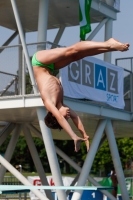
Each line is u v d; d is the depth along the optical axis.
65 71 27.77
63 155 34.75
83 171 30.89
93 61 30.33
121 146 90.56
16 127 34.88
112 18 34.75
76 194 29.03
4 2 32.19
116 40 10.27
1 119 32.69
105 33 34.75
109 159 91.06
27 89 27.77
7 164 28.66
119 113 32.91
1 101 28.00
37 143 116.31
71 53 10.55
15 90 28.73
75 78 28.55
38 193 27.38
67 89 27.80
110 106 31.80
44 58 10.67
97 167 94.62
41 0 29.70
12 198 51.59
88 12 30.17
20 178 28.42
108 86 31.72
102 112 30.94
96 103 30.66
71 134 10.22
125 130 40.53
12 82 28.92
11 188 14.88
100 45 10.30
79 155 123.44
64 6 32.91
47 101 10.47
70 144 120.31
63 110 10.49
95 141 32.09
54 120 10.75
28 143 35.81
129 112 33.81
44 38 29.66
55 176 27.41
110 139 33.12
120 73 33.12
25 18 36.03
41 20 29.66
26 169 128.75
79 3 30.31
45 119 10.91
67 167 123.75
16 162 128.12
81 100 29.62
